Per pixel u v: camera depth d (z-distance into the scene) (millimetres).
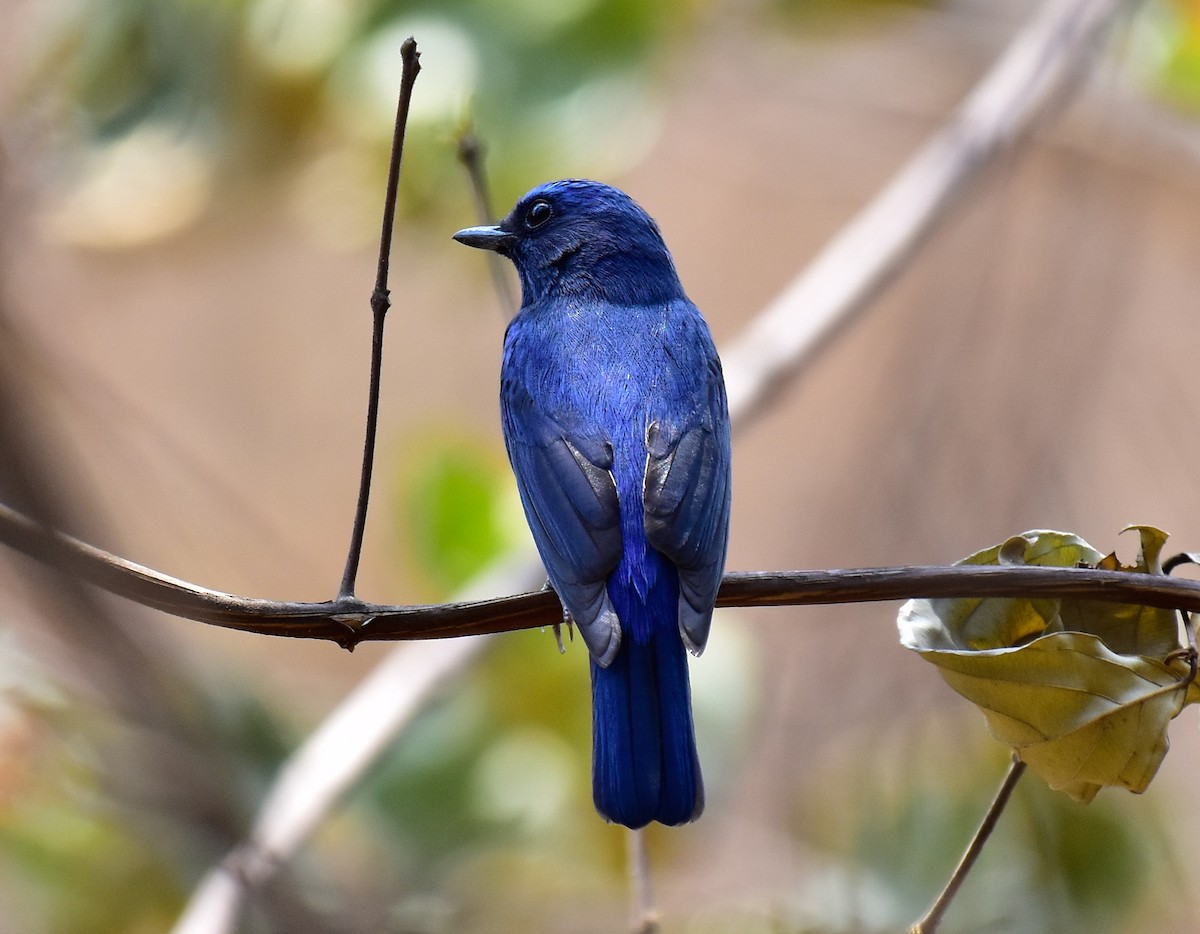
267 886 6148
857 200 19344
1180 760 14906
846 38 15953
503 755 11641
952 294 15625
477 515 11734
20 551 4387
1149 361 16031
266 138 12336
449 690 10867
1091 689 6820
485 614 7199
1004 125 13430
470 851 11344
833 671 12875
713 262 19828
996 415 14711
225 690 11102
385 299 6762
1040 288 15375
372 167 12023
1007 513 14305
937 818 11039
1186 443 15516
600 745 7227
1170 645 7113
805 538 17969
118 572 6520
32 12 13250
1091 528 15281
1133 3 14359
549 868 11508
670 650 7367
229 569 15977
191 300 18141
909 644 7035
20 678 9359
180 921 10000
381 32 11945
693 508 7727
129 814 9789
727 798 11953
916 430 14688
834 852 11469
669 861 11711
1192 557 7148
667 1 12508
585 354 8766
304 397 18219
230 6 12258
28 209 12492
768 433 18766
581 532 7680
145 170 12680
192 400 17922
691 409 8438
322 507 17625
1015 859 10828
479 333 18594
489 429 18297
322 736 9703
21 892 10344
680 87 15609
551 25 11953
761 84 17000
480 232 10133
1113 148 15883
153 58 12664
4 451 3939
